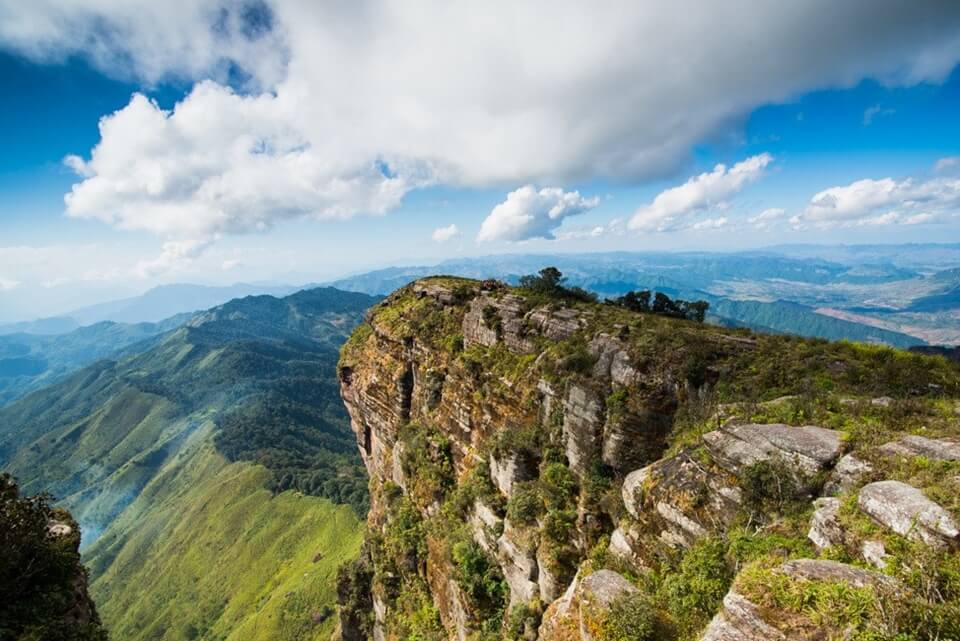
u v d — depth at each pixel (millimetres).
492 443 37719
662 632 14586
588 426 29625
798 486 15523
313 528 167000
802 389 21984
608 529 26031
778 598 10398
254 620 118812
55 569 16391
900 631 8500
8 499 16125
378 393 60844
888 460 14172
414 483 49312
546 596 27016
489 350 44312
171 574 167375
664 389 27219
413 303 62000
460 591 34062
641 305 45156
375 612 51781
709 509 17688
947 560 10102
